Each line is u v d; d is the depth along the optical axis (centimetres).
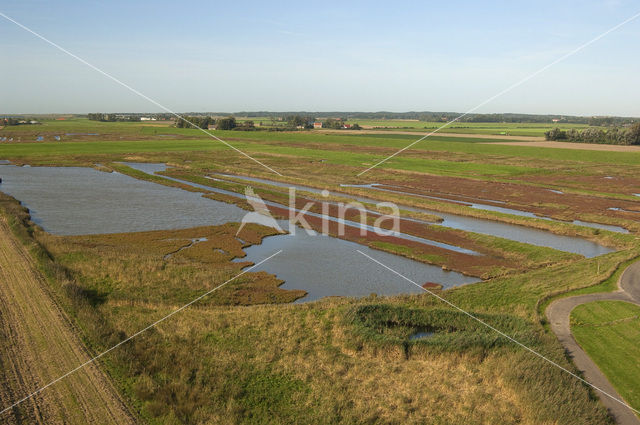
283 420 1564
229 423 1510
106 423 1456
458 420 1592
